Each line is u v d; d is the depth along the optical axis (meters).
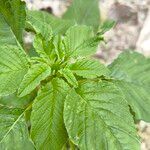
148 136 0.62
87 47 0.38
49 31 0.38
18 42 0.38
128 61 0.44
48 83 0.36
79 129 0.34
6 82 0.35
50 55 0.38
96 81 0.37
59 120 0.35
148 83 0.44
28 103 0.40
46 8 0.69
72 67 0.37
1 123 0.37
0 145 0.35
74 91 0.35
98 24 0.52
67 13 0.53
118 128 0.34
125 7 0.72
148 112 0.42
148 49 0.70
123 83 0.43
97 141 0.34
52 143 0.35
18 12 0.39
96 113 0.35
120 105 0.35
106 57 0.67
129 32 0.71
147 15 0.72
